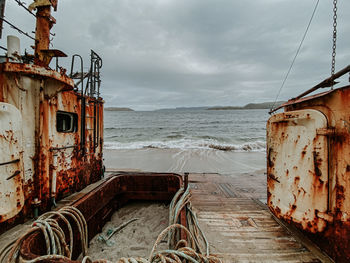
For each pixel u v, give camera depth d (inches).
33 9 147.3
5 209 94.7
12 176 97.8
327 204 84.7
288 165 104.2
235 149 568.1
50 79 124.9
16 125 100.1
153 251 75.0
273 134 117.4
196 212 141.4
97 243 128.9
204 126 1397.6
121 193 182.4
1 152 93.1
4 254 78.5
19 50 129.8
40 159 125.0
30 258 63.9
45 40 149.6
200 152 527.2
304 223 94.0
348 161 76.5
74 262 62.0
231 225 123.0
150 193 183.9
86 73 191.2
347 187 77.1
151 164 393.7
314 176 88.5
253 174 253.0
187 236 96.2
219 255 94.2
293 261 89.9
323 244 93.7
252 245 102.3
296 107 112.5
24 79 117.9
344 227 78.8
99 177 206.7
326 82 98.4
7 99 112.9
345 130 77.3
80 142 168.2
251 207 150.0
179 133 999.0
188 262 75.8
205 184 209.5
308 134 91.4
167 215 165.6
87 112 179.3
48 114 128.8
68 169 153.3
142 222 155.3
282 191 108.5
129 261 66.8
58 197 143.1
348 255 77.0
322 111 88.5
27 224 116.6
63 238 84.1
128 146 622.8
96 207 136.0
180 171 341.4
